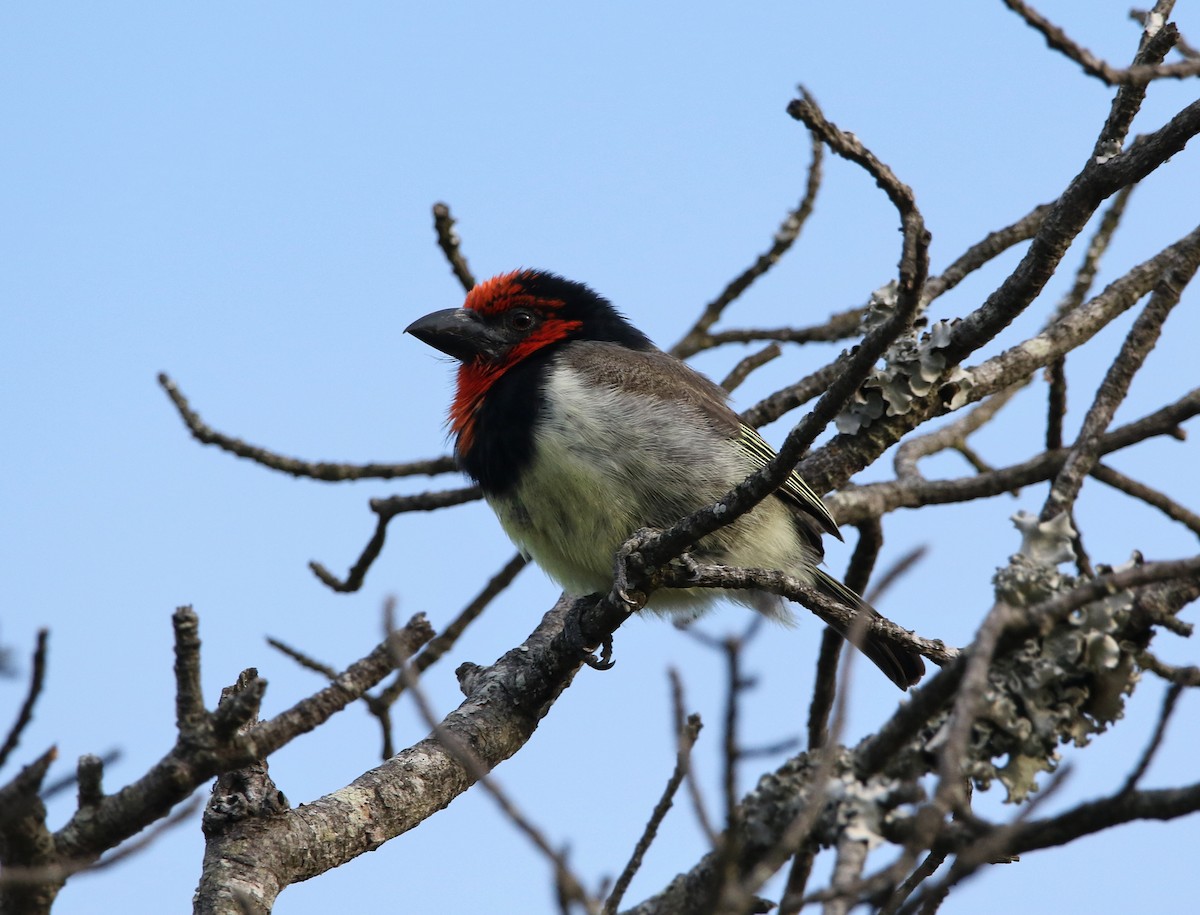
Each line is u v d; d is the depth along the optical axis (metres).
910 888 6.82
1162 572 5.61
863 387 11.84
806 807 5.33
